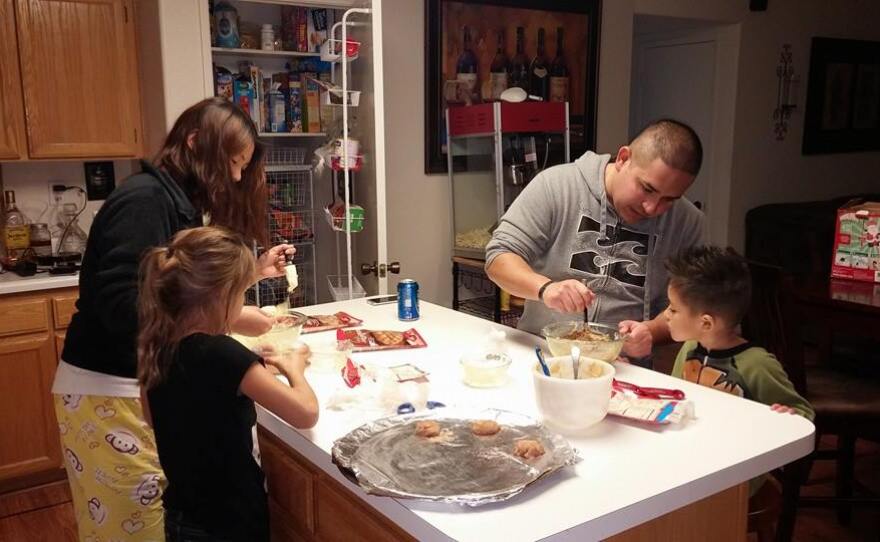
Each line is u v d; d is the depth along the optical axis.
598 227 2.00
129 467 1.72
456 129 4.11
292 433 1.38
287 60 3.70
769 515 1.77
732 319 1.77
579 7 4.58
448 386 1.62
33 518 2.94
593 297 1.69
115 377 1.68
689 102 5.75
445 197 4.29
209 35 3.14
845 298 2.58
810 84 5.79
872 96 6.23
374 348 1.88
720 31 5.44
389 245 4.14
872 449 3.46
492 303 4.29
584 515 1.05
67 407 1.72
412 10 4.00
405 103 4.07
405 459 1.18
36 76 3.14
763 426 1.39
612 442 1.31
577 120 4.71
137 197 1.58
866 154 6.35
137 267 1.55
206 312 1.36
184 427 1.33
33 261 3.26
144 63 3.36
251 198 1.86
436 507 1.07
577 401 1.31
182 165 1.70
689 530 1.25
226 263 1.35
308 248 3.71
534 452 1.19
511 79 4.40
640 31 5.72
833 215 4.90
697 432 1.36
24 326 3.01
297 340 1.81
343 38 3.02
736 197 5.57
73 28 3.20
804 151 5.88
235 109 1.73
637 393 1.51
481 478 1.12
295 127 3.58
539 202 2.01
